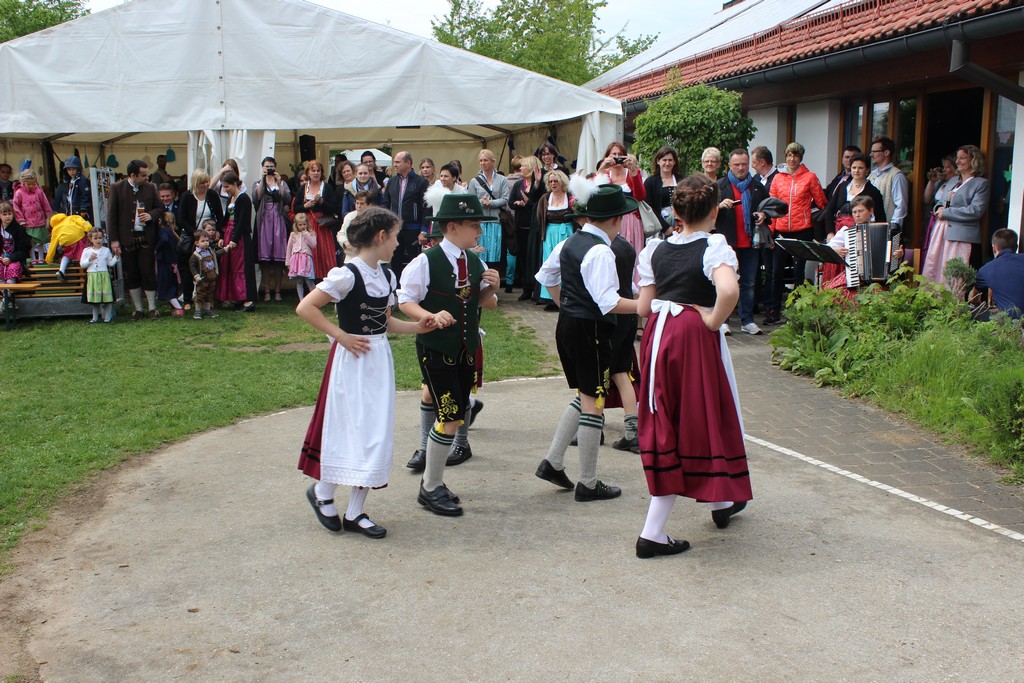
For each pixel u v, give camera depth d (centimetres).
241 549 441
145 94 1190
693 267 413
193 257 1099
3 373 811
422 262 469
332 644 353
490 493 515
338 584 403
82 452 584
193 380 788
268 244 1200
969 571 402
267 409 710
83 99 1183
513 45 2881
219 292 1160
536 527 464
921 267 927
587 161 1203
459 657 342
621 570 412
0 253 1109
